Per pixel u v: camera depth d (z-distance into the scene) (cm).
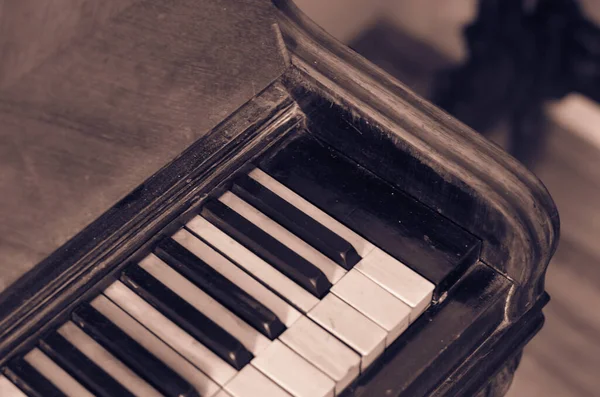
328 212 96
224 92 96
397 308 91
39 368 90
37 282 91
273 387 88
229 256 93
